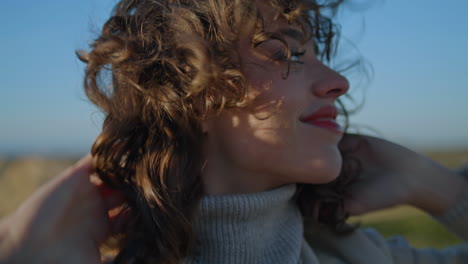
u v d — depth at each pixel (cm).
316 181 98
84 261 88
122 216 104
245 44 97
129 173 105
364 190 129
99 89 107
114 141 103
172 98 98
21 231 81
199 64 91
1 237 80
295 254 106
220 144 101
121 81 103
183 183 98
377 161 132
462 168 134
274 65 95
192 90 93
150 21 103
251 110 95
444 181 128
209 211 97
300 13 101
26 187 574
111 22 108
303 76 99
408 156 129
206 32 98
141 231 98
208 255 99
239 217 98
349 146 133
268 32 95
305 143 95
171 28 100
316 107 98
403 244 138
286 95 94
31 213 84
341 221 126
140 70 100
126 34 105
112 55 101
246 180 102
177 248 94
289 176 97
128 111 104
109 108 107
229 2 97
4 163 685
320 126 98
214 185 102
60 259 83
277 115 94
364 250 122
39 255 81
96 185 101
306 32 103
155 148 100
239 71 93
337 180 126
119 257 98
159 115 101
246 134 96
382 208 130
